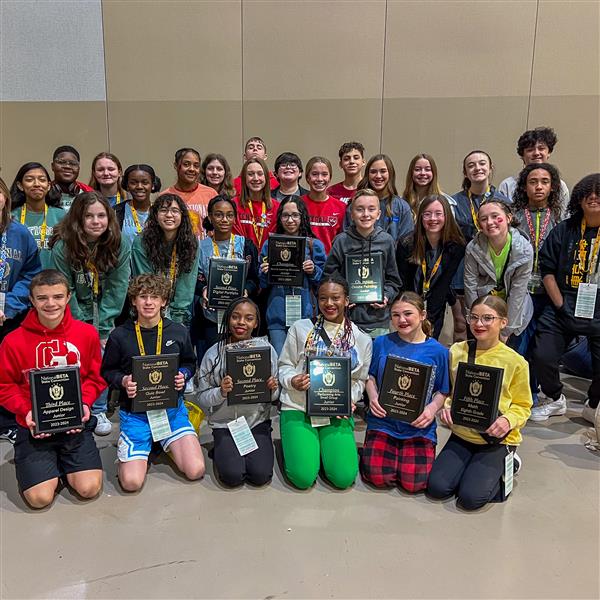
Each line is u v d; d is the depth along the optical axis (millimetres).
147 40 6695
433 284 3611
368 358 3010
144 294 2811
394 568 2203
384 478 2783
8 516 2527
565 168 6949
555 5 6535
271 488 2807
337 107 6820
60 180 4340
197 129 6902
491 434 2625
